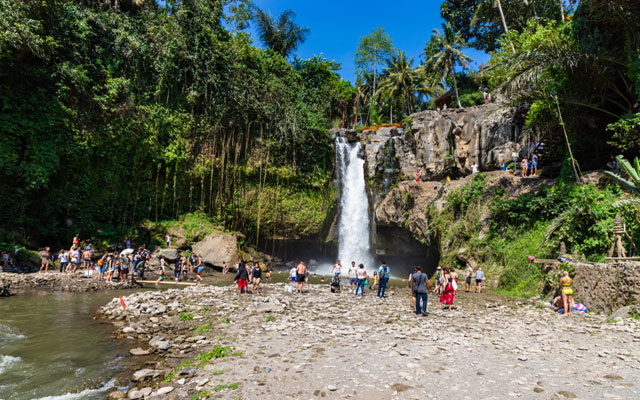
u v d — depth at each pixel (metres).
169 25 30.34
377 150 36.78
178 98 30.67
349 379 5.94
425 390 5.46
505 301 15.90
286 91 36.19
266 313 11.74
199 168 30.42
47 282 17.66
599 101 20.72
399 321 11.05
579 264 14.23
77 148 24.11
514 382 5.76
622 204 15.11
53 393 5.77
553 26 26.42
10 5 20.62
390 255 34.38
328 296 16.66
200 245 28.11
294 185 34.34
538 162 27.17
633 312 10.75
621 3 16.23
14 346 8.27
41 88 22.69
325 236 36.12
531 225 19.88
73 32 24.91
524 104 29.00
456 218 24.75
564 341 8.53
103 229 26.34
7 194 21.59
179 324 10.36
